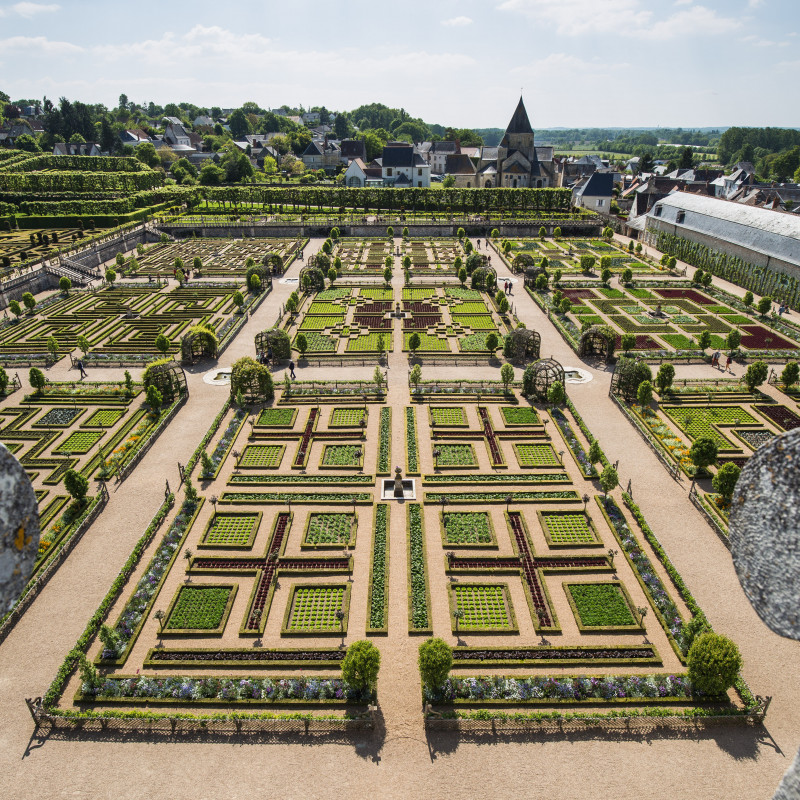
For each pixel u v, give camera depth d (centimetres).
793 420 6247
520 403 6694
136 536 4678
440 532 4731
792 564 1109
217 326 8944
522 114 19962
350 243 14438
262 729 3238
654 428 6081
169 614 3984
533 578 4291
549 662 3622
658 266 12300
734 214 11344
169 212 17462
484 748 3156
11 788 2962
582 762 3081
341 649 3716
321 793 2936
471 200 17562
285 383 6894
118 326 8975
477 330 8762
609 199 18662
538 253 13500
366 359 7775
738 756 3098
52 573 4297
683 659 3634
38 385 6756
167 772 3044
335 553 4522
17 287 10250
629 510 4931
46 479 5328
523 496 5122
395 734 3222
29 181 18062
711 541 4594
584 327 8512
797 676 3503
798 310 9462
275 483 5306
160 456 5716
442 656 3275
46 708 3338
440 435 6053
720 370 7469
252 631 3834
